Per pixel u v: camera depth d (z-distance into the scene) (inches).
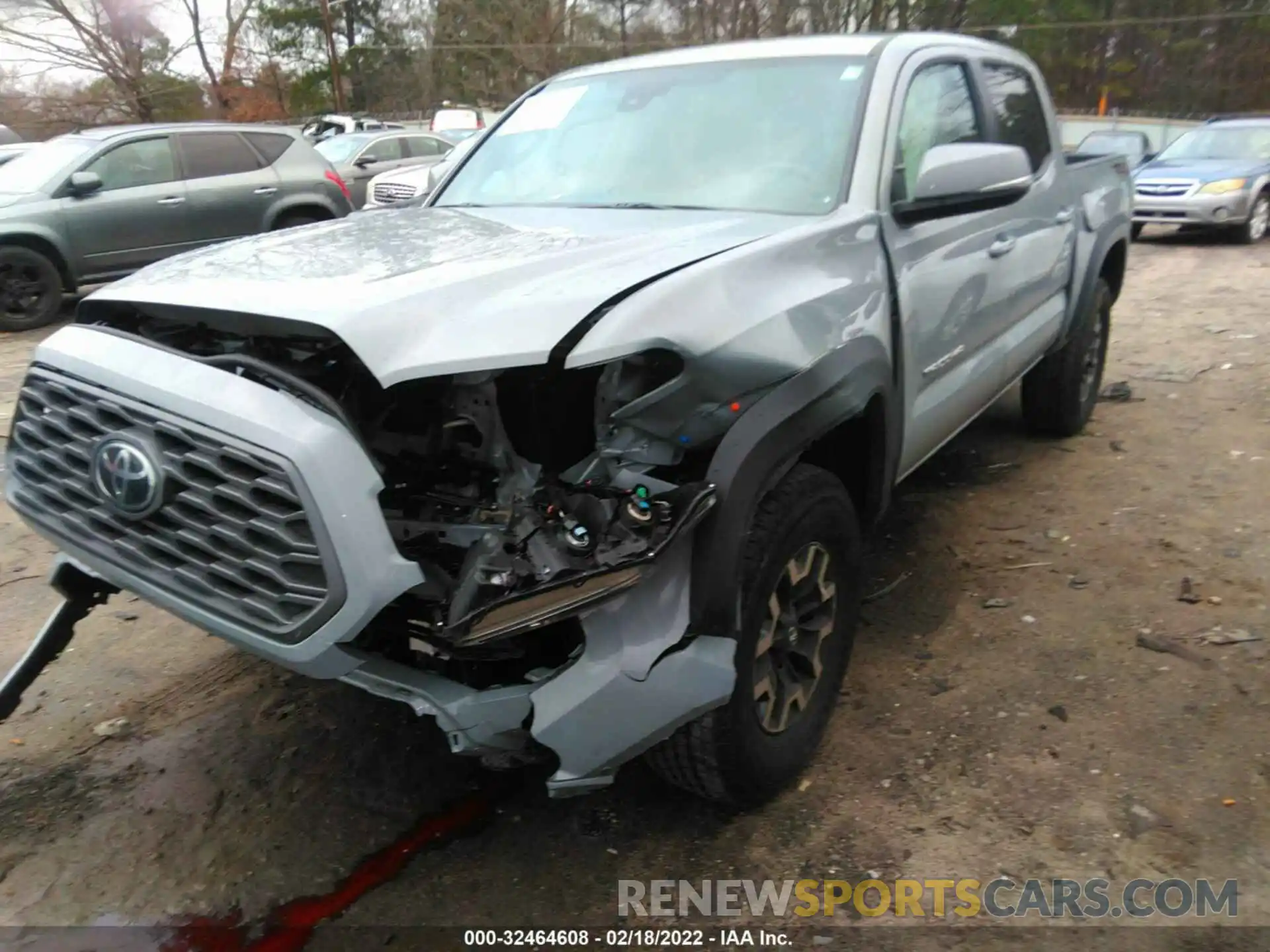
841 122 132.5
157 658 147.0
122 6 1252.5
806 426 99.7
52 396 100.0
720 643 94.0
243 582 87.6
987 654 141.4
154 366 91.9
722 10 1363.2
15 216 388.8
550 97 163.5
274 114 1545.3
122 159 414.3
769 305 101.2
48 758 124.0
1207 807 110.4
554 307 89.7
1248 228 559.5
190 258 113.6
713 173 134.3
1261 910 97.3
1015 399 267.4
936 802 112.6
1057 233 187.6
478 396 91.8
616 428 91.4
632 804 114.6
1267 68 1863.9
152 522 92.3
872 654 142.2
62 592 113.5
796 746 112.1
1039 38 1875.0
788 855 105.9
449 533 91.9
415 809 114.7
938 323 136.7
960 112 156.8
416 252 107.4
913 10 1430.9
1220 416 244.7
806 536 106.1
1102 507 191.0
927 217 129.9
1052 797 112.6
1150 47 1910.7
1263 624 146.6
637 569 86.4
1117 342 326.0
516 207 139.6
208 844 109.6
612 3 1624.0
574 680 89.0
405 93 1790.1
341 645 86.9
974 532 181.6
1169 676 134.4
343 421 85.7
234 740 127.3
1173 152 614.2
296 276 98.7
